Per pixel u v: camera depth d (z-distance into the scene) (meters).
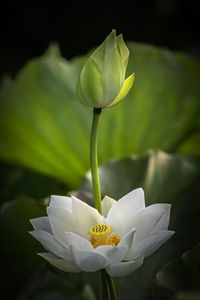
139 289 1.47
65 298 1.49
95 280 1.51
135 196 1.26
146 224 1.24
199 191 1.56
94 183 1.27
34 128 1.89
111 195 1.58
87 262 1.20
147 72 1.84
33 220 1.27
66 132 1.88
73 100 1.85
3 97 1.89
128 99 1.83
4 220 1.54
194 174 1.60
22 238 1.53
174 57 1.86
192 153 1.95
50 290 1.50
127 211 1.26
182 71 1.84
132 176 1.60
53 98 1.86
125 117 1.83
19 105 1.88
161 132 1.86
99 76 1.23
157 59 1.85
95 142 1.26
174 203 1.56
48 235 1.22
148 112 1.84
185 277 1.29
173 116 1.84
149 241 1.21
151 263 1.49
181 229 1.52
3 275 1.50
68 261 1.23
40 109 1.87
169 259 1.48
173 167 1.61
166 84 1.83
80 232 1.26
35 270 1.51
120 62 1.23
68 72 1.88
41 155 1.95
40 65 1.88
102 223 1.26
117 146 1.87
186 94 1.83
